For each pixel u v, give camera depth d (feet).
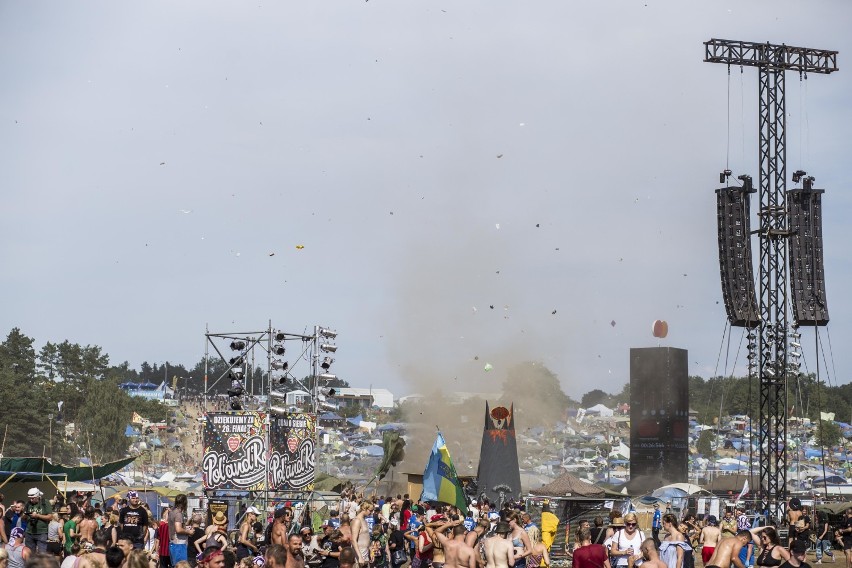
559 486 168.76
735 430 487.20
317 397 141.08
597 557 79.30
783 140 204.54
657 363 258.16
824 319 205.46
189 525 94.02
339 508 124.06
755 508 201.67
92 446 417.49
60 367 473.67
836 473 335.67
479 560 82.28
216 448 125.90
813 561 160.45
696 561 133.59
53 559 39.93
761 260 205.46
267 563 56.85
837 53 204.54
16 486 152.66
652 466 257.55
